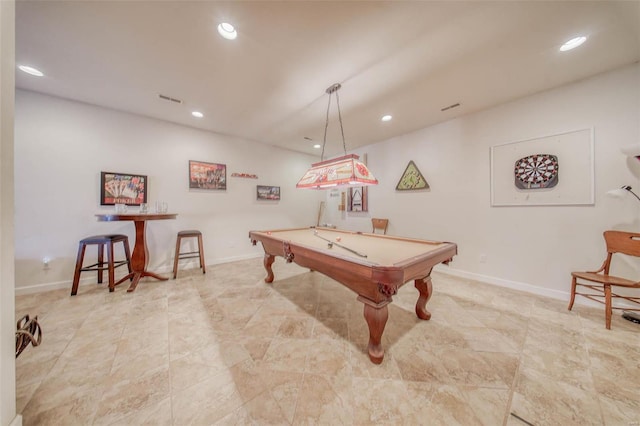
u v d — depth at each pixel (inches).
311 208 211.6
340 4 55.9
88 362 56.8
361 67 80.8
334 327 73.9
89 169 111.4
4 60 35.4
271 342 65.8
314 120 130.1
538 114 98.4
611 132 83.0
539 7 56.6
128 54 74.4
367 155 179.8
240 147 165.3
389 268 49.8
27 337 42.0
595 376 52.4
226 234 159.5
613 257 83.1
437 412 43.9
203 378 52.2
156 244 132.0
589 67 80.9
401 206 155.2
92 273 112.1
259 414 43.4
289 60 77.2
